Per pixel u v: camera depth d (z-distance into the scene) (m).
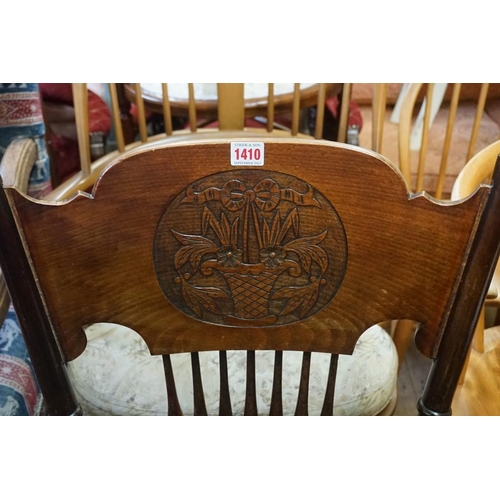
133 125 1.73
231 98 1.21
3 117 1.02
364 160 0.50
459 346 0.59
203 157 0.50
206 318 0.60
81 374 0.85
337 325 0.60
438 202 0.51
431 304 0.57
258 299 0.58
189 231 0.54
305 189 0.51
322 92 1.16
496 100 2.25
